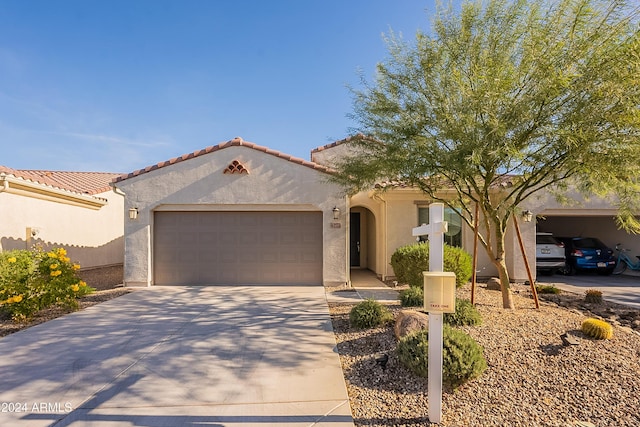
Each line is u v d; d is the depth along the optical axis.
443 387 4.52
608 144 6.00
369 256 17.73
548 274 16.03
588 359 5.12
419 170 7.41
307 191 12.38
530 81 6.53
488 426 3.80
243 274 12.61
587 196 8.90
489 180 7.91
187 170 12.37
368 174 8.68
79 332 7.24
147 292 11.38
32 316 8.31
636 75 5.42
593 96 5.92
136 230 12.30
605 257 15.40
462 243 14.10
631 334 6.27
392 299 10.39
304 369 5.36
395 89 7.93
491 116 6.19
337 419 3.99
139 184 12.34
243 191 12.34
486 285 12.45
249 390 4.71
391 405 4.26
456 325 6.66
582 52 6.12
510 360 5.19
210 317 8.37
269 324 7.75
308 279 12.61
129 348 6.31
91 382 4.96
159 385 4.87
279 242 12.65
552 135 6.25
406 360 4.91
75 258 16.52
